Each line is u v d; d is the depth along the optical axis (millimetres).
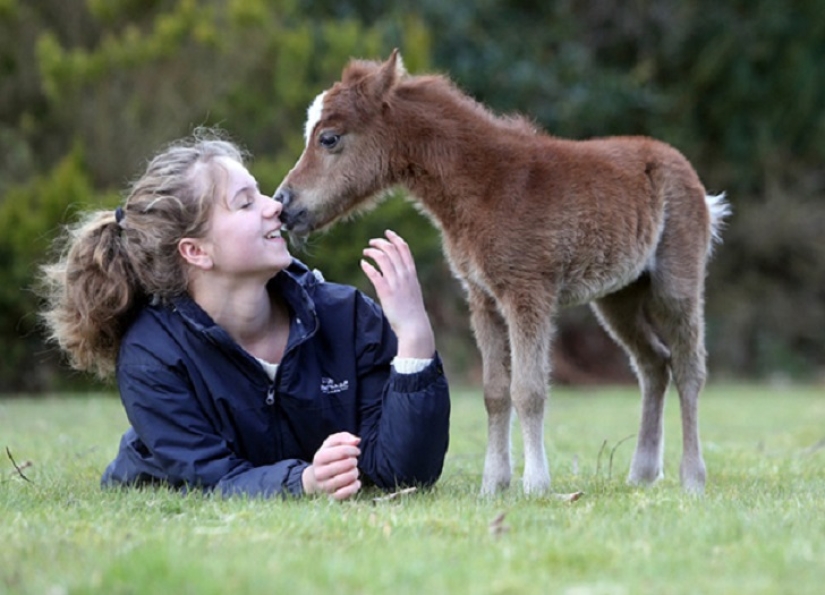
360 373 8367
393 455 7977
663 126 34312
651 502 7641
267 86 24547
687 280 9773
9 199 22641
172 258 7891
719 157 35531
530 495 8141
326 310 8328
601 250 9195
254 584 5113
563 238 8984
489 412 9133
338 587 5160
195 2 24672
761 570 5555
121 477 8328
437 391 7965
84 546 6035
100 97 24000
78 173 22516
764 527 6523
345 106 9367
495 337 9289
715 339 34344
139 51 23656
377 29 27172
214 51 24109
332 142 9422
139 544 5988
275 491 7531
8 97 25188
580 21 35219
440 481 9359
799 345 34906
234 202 7820
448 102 9375
